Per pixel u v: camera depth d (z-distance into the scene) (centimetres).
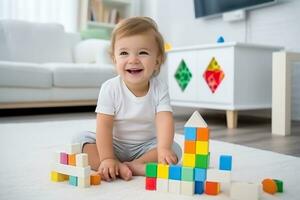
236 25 273
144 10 374
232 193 72
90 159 94
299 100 235
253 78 212
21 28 294
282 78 176
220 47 209
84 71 265
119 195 74
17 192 75
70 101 266
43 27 306
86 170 80
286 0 236
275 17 244
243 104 207
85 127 188
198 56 225
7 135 159
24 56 291
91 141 98
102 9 348
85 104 273
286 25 237
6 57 282
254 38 259
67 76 258
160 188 77
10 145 134
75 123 206
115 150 100
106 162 87
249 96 211
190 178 75
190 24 319
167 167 77
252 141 156
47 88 253
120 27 90
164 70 306
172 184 76
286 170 99
